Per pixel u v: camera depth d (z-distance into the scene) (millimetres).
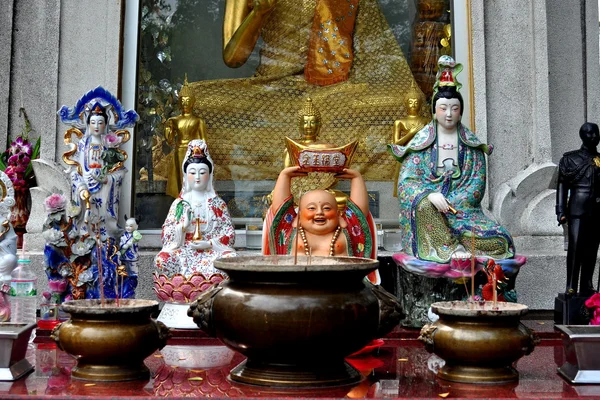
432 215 7301
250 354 4824
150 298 8742
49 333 6855
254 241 9406
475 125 9320
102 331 5031
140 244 9219
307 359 4762
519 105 9453
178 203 7410
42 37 9320
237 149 9867
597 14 10234
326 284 4727
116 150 7820
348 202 6645
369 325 4816
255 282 4762
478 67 9391
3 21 9852
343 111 9992
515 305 5328
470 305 5391
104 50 9305
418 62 10000
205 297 5051
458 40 9469
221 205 7535
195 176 7453
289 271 4637
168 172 9578
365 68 10211
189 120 9672
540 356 6223
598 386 5051
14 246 7180
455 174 7496
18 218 9250
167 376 5301
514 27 9516
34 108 9727
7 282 7039
